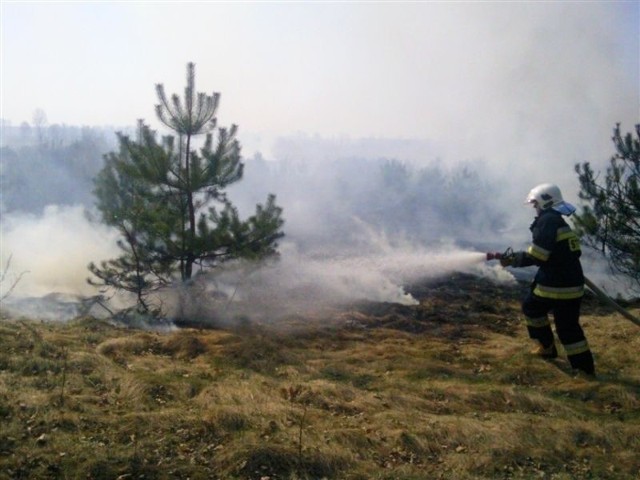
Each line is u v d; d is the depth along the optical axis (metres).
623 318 8.69
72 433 4.55
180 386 5.68
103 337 7.39
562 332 6.46
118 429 4.67
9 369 5.77
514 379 6.39
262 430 4.79
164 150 8.55
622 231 9.41
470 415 5.45
